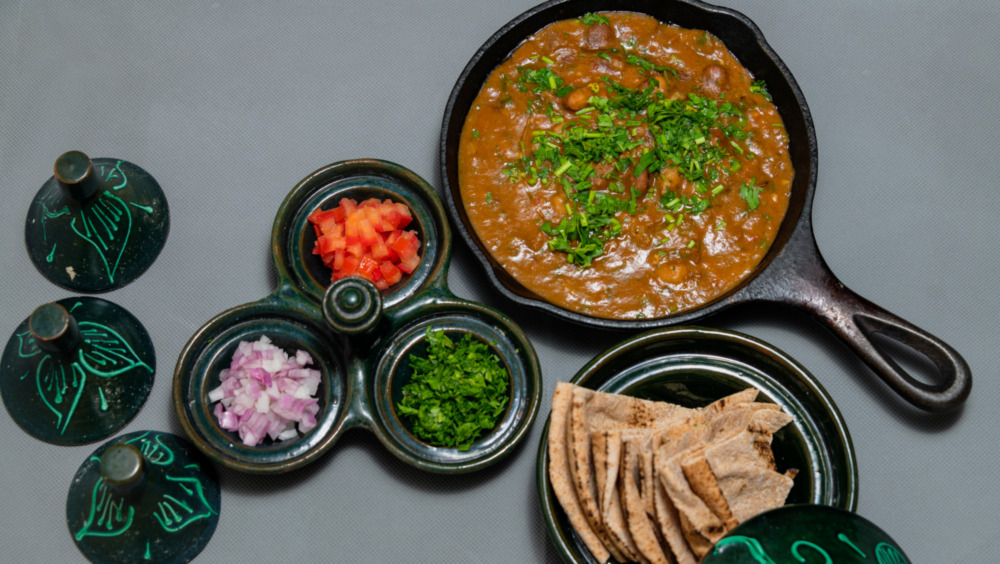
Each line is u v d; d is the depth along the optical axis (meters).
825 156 1.00
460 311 0.91
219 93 1.02
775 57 0.94
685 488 0.82
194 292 0.97
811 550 0.76
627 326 0.87
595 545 0.83
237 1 1.04
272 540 0.92
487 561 0.92
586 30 0.96
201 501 0.92
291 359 0.91
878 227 0.98
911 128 1.00
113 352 0.93
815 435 0.88
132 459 0.86
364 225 0.91
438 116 1.01
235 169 1.00
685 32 0.96
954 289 0.97
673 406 0.88
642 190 0.93
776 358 0.88
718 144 0.94
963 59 1.02
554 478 0.82
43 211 0.96
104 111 1.01
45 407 0.93
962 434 0.94
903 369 0.91
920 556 0.92
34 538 0.92
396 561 0.92
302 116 1.01
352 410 0.88
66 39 1.03
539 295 0.91
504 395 0.90
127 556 0.90
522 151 0.94
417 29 1.03
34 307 0.97
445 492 0.93
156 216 0.98
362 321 0.87
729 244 0.92
